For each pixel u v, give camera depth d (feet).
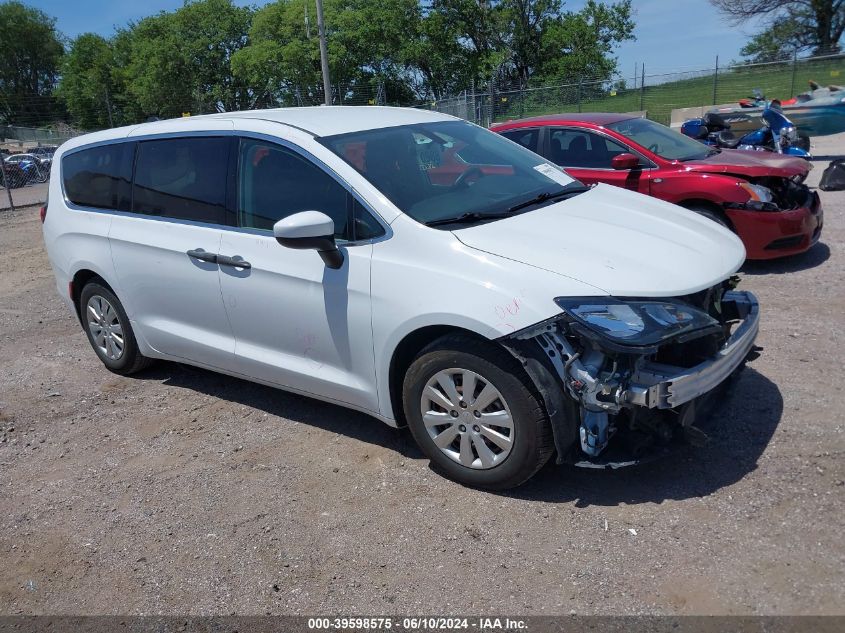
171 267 14.82
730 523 10.18
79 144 17.56
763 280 21.44
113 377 18.06
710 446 12.13
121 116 211.20
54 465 13.96
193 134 14.78
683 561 9.53
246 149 13.78
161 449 14.14
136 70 182.39
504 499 11.30
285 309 13.00
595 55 159.12
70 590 10.34
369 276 11.73
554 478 11.73
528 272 10.52
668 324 10.01
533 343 10.35
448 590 9.50
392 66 164.04
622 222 12.46
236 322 13.99
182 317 15.16
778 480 11.02
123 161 16.15
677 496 10.92
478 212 12.20
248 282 13.43
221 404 15.90
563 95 90.07
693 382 10.11
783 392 13.79
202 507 12.00
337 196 12.41
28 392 17.51
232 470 13.05
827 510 10.21
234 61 159.12
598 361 10.16
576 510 10.84
